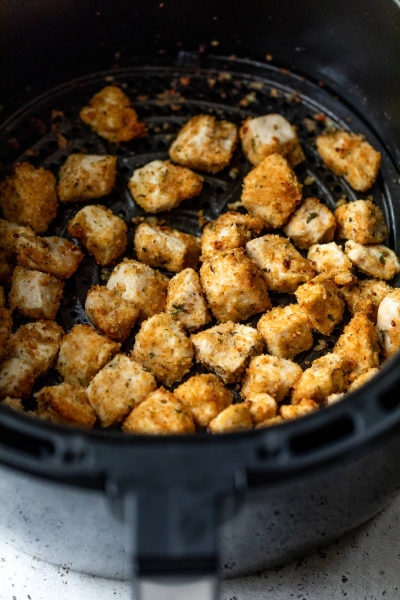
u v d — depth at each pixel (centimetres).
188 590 34
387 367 36
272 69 55
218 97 54
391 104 51
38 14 50
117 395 44
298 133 53
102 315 46
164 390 44
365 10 49
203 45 55
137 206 51
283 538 41
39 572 46
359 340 45
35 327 46
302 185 51
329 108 54
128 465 34
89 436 35
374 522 47
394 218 51
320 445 35
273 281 48
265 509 37
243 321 48
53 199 50
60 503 37
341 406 35
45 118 53
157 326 45
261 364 45
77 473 34
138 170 50
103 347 45
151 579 33
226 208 51
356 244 48
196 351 46
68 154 52
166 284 48
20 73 53
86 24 52
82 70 55
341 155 51
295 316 46
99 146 53
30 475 35
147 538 33
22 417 35
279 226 50
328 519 41
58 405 43
